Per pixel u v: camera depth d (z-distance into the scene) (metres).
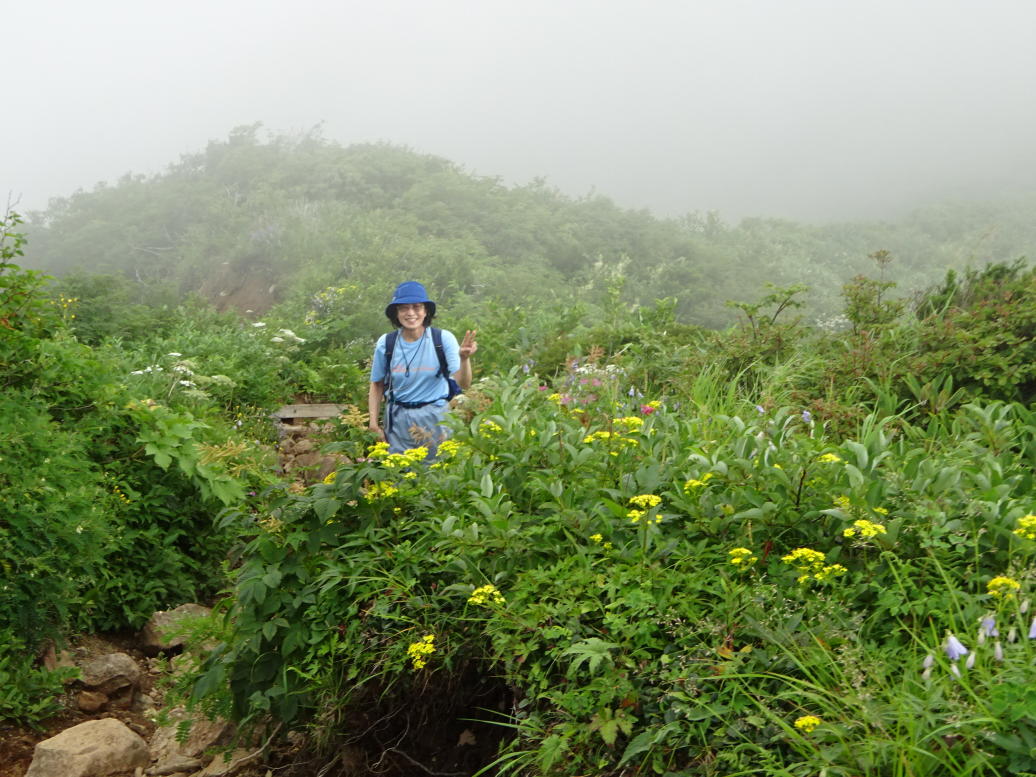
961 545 3.00
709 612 3.02
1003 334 5.82
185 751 4.00
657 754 2.67
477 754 3.43
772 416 5.62
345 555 3.52
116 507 5.46
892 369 6.12
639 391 7.41
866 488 3.29
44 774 3.71
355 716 3.53
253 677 3.49
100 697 4.53
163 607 5.59
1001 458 4.13
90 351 6.41
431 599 3.38
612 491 3.55
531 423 4.72
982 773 2.26
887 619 2.98
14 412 4.99
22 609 4.28
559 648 2.99
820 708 2.64
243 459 6.41
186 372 8.59
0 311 5.45
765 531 3.36
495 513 3.54
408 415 6.07
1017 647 2.55
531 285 36.69
